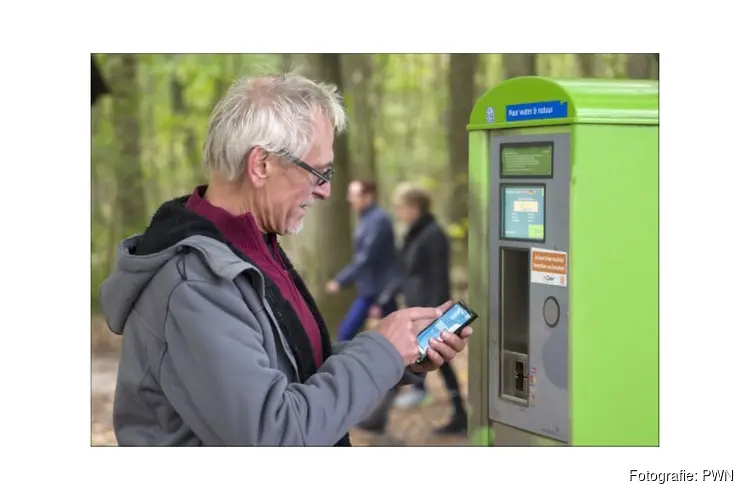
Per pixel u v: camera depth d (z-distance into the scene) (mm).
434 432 7180
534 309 3508
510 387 3658
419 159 16906
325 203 9961
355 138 11148
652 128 3396
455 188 11719
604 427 3406
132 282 2656
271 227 2812
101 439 6758
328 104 2854
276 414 2514
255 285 2639
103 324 10914
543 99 3428
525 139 3512
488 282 3711
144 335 2646
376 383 2668
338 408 2596
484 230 3703
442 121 14406
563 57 9570
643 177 3395
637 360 3432
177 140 12477
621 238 3379
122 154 12031
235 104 2771
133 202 12172
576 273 3332
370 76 11344
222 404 2498
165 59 11531
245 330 2555
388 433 7141
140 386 2652
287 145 2744
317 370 2816
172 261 2611
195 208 2803
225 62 11484
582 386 3367
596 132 3324
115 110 11836
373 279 8031
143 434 2682
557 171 3387
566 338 3371
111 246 12133
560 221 3383
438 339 3037
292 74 2875
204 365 2514
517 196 3559
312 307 2973
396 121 15242
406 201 7789
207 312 2537
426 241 7688
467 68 9898
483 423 3756
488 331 3719
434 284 7695
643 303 3422
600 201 3348
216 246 2627
